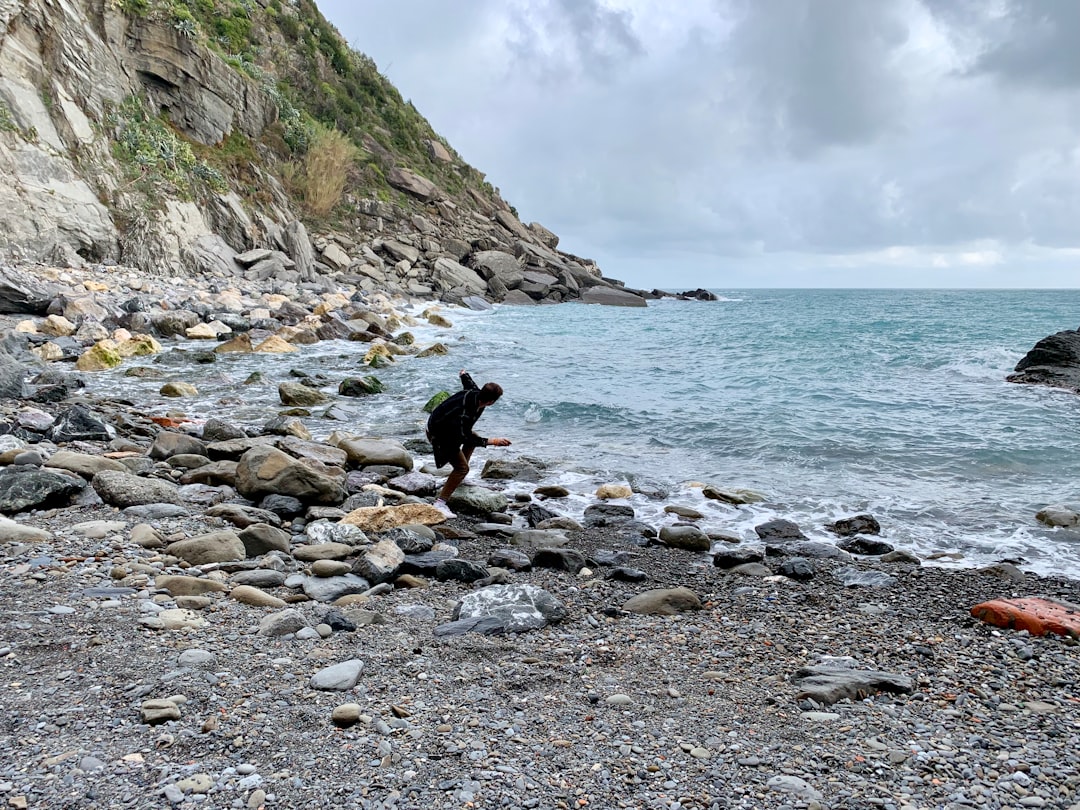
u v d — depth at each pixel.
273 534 5.97
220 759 2.89
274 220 37.09
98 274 23.67
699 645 4.57
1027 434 11.72
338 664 3.84
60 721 3.09
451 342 23.64
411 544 6.26
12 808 2.46
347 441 9.75
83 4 29.97
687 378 17.23
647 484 9.34
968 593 5.83
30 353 14.92
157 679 3.54
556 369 18.42
